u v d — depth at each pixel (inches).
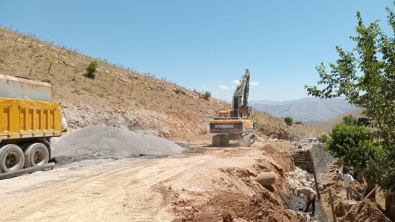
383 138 234.2
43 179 411.8
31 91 483.2
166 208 295.6
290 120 2207.2
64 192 345.7
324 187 780.0
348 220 508.1
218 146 927.0
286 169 839.7
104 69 1541.6
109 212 281.3
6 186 371.6
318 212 572.4
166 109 1264.8
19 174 433.4
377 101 218.7
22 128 454.3
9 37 1263.5
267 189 550.0
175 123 1190.9
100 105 939.3
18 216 266.4
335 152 789.9
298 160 992.9
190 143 993.5
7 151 422.0
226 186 429.7
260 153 756.0
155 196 334.3
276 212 397.1
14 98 449.1
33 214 272.2
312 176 908.0
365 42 222.4
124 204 304.7
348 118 1336.1
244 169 539.5
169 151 761.0
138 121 1007.0
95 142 657.0
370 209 484.7
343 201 585.0
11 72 849.5
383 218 473.7
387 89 215.5
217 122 892.6
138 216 272.2
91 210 285.9
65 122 559.5
